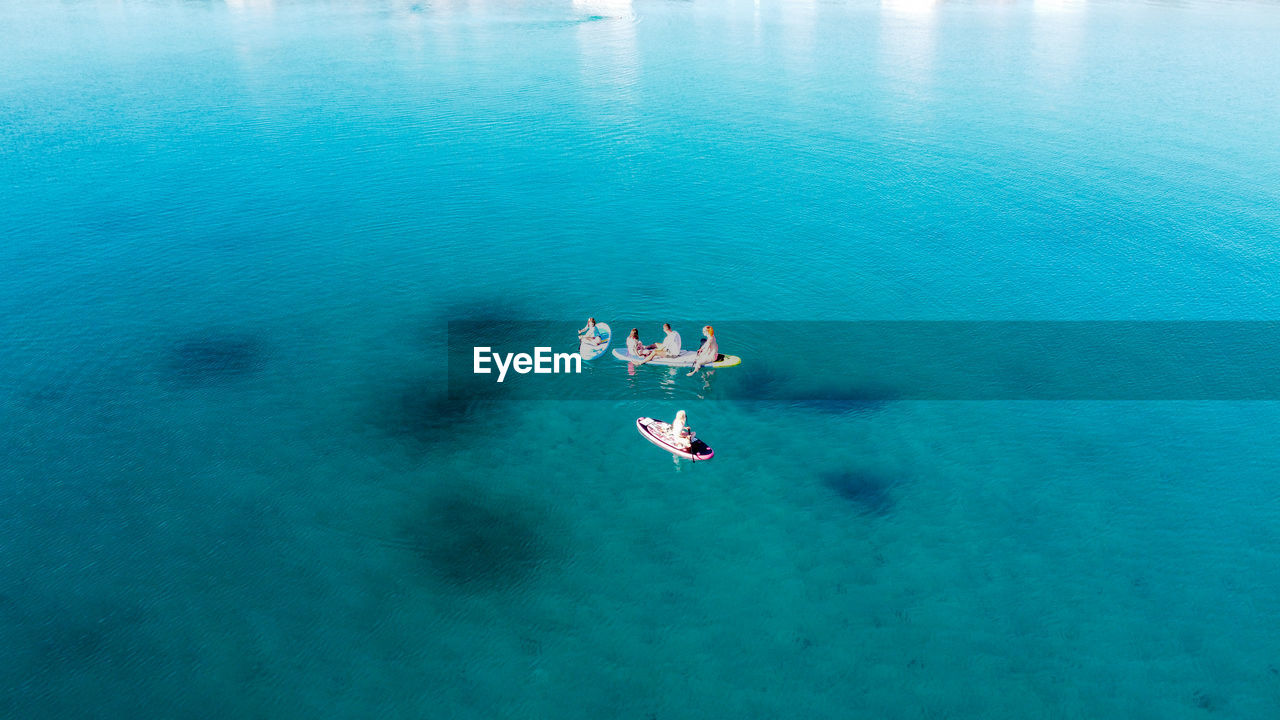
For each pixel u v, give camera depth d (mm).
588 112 71562
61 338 35906
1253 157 58500
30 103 73312
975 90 78188
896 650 21812
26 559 24203
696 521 26016
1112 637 22078
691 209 50562
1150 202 51094
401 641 22031
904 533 25578
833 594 23453
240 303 39094
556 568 24297
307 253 44438
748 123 68125
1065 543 25141
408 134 65125
